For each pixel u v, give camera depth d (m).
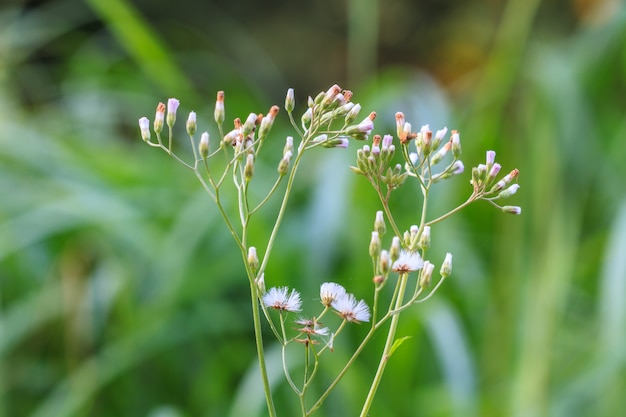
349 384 0.79
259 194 0.97
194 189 0.97
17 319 0.88
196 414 0.88
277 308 0.46
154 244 0.90
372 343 0.84
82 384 0.83
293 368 0.81
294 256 0.88
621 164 1.00
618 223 0.78
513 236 0.91
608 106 1.00
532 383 0.78
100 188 0.97
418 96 0.94
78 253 0.93
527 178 0.94
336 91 0.46
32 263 0.94
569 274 0.85
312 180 0.99
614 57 0.96
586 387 0.79
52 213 0.91
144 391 0.89
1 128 1.00
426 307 0.82
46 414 0.83
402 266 0.45
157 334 0.86
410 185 0.91
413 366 0.85
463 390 0.75
